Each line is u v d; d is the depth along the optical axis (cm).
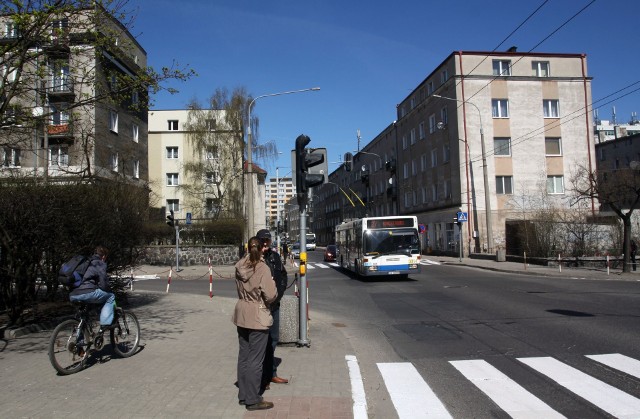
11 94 880
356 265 2277
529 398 541
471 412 502
